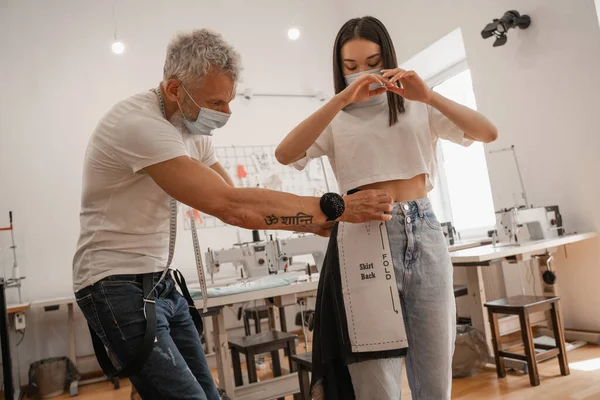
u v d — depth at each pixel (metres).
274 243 3.09
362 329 1.31
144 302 1.23
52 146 5.02
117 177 1.25
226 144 5.77
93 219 1.28
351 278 1.34
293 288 2.64
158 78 5.57
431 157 1.43
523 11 4.12
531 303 2.99
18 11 5.11
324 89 6.44
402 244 1.32
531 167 4.17
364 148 1.36
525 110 4.18
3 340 2.42
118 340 1.20
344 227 1.38
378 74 1.33
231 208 1.15
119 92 5.38
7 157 4.87
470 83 5.57
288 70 6.26
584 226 3.83
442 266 1.33
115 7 5.51
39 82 5.07
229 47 1.28
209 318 4.55
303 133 1.30
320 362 1.38
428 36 5.18
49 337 4.79
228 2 6.09
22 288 4.74
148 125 1.19
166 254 1.36
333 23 6.66
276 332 3.15
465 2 4.67
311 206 1.17
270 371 4.02
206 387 1.44
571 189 3.89
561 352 3.03
